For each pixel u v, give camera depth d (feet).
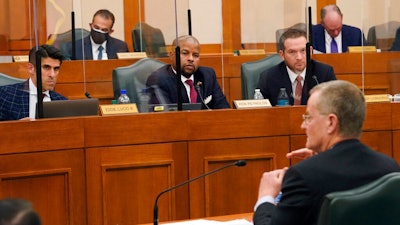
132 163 13.41
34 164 12.83
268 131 14.15
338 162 8.78
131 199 13.43
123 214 13.39
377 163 8.87
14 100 16.70
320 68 18.33
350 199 7.79
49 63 16.87
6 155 12.64
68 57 23.13
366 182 8.64
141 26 23.93
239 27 25.48
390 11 22.71
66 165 13.05
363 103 9.14
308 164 8.80
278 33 24.44
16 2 23.73
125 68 19.27
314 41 24.32
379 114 15.01
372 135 14.99
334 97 9.09
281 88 18.17
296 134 14.30
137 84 19.08
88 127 13.17
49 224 12.95
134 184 13.44
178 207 13.67
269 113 14.14
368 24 23.11
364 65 21.81
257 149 14.10
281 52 19.52
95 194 13.24
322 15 24.32
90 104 14.34
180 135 13.67
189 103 17.03
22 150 12.74
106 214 13.28
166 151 13.61
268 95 18.40
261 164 14.12
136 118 13.42
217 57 22.38
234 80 22.45
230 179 13.93
